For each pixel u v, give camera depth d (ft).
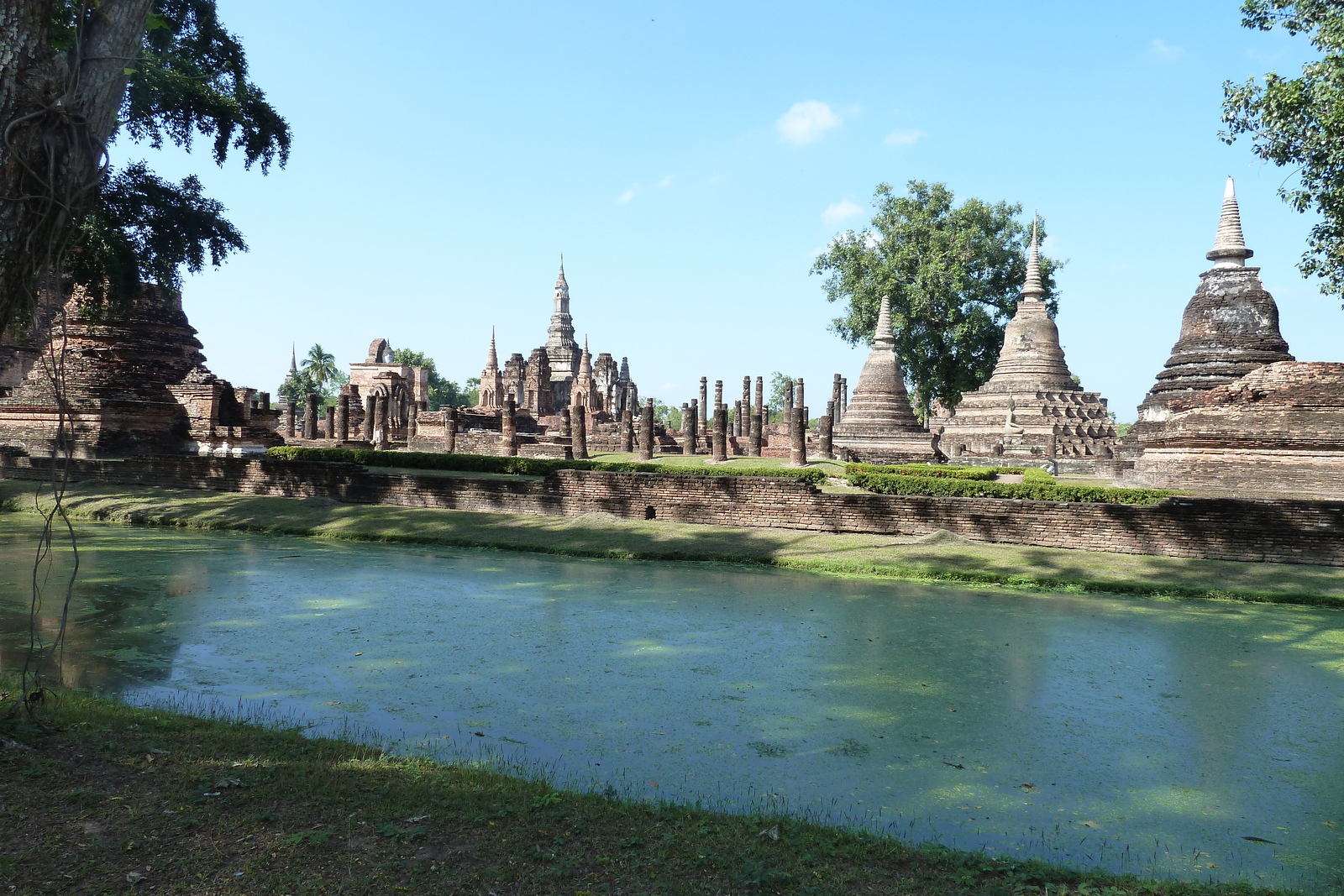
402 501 65.92
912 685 26.09
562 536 53.47
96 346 92.27
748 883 13.08
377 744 20.24
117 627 31.32
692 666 27.78
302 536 56.59
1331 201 52.13
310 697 24.02
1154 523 47.67
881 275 164.86
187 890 12.26
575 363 294.87
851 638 31.68
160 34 37.88
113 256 65.77
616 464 74.28
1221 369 87.35
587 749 20.53
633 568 46.34
